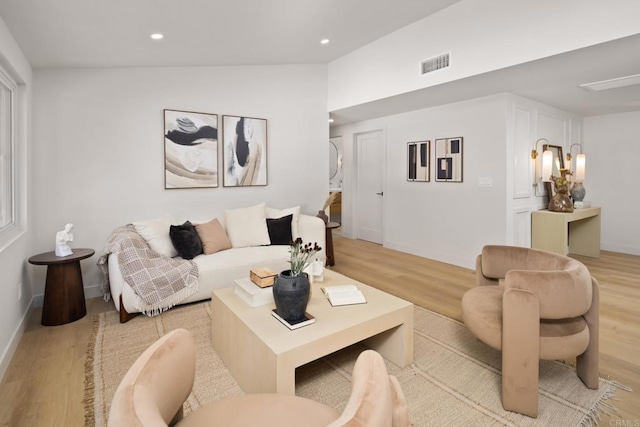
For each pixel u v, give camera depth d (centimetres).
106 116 348
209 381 198
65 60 306
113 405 77
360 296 221
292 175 471
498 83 349
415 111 492
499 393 187
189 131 392
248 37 330
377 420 72
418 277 398
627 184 505
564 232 408
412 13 348
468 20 323
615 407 174
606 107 469
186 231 331
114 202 354
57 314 273
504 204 397
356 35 390
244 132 430
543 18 275
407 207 513
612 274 404
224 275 322
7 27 230
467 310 204
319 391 191
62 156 329
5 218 267
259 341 173
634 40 243
